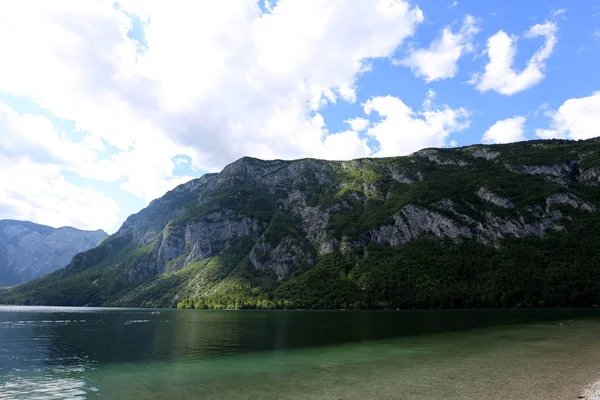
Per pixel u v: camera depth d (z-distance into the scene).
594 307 152.62
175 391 32.19
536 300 162.25
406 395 28.88
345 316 135.25
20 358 50.56
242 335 76.38
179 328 93.62
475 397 27.84
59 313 177.25
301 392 30.73
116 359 49.28
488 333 70.06
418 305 182.00
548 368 37.22
